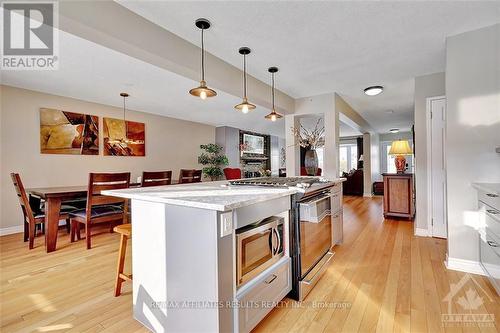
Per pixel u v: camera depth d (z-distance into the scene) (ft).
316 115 14.51
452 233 7.70
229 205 3.94
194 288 4.30
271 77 11.12
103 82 11.82
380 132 30.58
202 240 4.16
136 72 10.64
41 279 7.36
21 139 12.48
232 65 9.71
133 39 6.28
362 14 6.57
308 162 10.69
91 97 14.26
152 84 12.16
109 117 16.07
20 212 12.48
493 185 6.70
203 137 23.36
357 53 8.86
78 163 14.47
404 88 12.94
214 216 4.00
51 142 13.42
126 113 17.06
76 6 5.22
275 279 5.47
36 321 5.42
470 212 7.39
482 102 7.23
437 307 5.75
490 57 7.14
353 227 13.07
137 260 5.40
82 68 10.14
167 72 10.66
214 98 14.88
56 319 5.49
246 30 7.27
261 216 4.98
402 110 18.16
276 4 6.13
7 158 12.09
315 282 6.82
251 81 10.92
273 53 8.78
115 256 9.18
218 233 4.02
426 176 11.20
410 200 14.46
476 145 7.30
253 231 4.84
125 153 16.87
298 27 7.16
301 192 6.08
